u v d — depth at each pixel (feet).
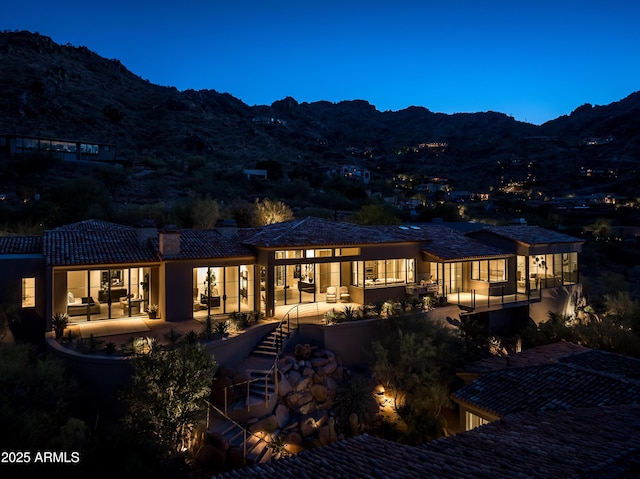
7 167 201.77
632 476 30.83
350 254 89.97
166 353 50.85
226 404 56.08
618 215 305.94
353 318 77.20
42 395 46.80
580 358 63.87
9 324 68.54
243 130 486.79
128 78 580.71
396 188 394.73
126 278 81.61
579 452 34.22
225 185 240.73
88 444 38.78
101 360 55.06
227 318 78.28
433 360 66.39
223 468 48.93
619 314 96.78
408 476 31.40
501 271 106.42
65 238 77.30
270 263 80.23
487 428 42.80
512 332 99.19
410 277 97.25
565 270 116.16
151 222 83.82
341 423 61.21
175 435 46.60
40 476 33.91
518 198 407.23
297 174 300.61
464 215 273.95
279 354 69.21
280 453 52.19
